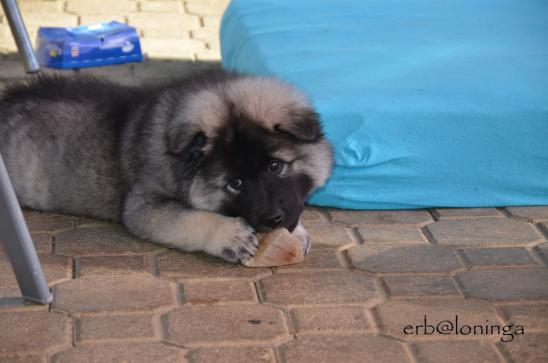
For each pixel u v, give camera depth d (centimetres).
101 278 187
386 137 205
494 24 245
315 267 191
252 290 185
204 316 178
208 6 336
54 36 269
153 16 319
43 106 209
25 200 208
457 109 205
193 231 192
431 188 209
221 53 266
